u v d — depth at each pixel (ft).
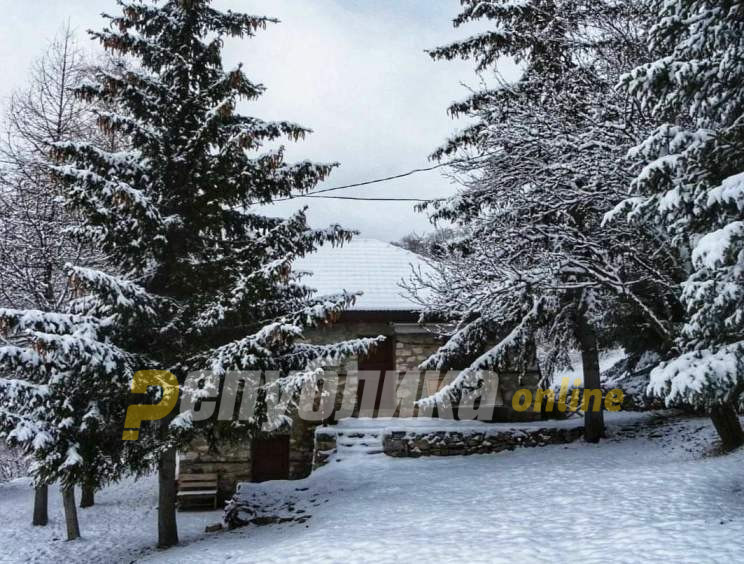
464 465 41.60
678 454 37.99
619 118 39.60
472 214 50.72
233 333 36.73
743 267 22.81
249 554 26.32
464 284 46.06
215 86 37.04
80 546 41.42
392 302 54.03
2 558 40.16
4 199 47.98
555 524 24.36
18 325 29.45
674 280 37.63
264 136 38.88
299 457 50.90
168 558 30.22
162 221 34.40
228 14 38.75
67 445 32.22
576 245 38.91
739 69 24.44
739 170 25.64
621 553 19.61
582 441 46.34
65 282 47.32
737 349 23.45
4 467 80.74
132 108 36.09
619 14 42.32
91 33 35.50
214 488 49.26
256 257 37.32
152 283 36.91
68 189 31.94
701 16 24.97
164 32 38.06
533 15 47.34
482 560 20.54
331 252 63.77
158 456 32.63
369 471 41.32
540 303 43.39
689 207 25.17
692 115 27.58
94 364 29.48
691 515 23.20
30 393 31.30
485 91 48.85
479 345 48.65
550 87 43.78
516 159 43.27
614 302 41.68
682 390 23.16
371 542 24.31
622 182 37.50
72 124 51.01
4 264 46.93
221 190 36.37
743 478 28.17
